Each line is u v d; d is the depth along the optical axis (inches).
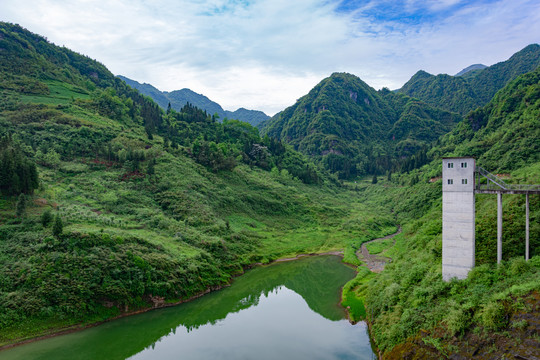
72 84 7327.8
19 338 1825.8
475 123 6909.5
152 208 3693.4
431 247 2212.1
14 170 2827.3
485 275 1510.8
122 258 2363.4
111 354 1791.3
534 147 3922.2
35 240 2306.8
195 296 2573.8
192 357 1755.7
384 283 2176.4
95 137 4916.3
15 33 7613.2
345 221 5251.0
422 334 1441.9
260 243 3944.4
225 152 6402.6
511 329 1187.9
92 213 3043.8
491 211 2155.5
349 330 2016.5
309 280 3048.7
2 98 5546.3
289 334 2000.5
